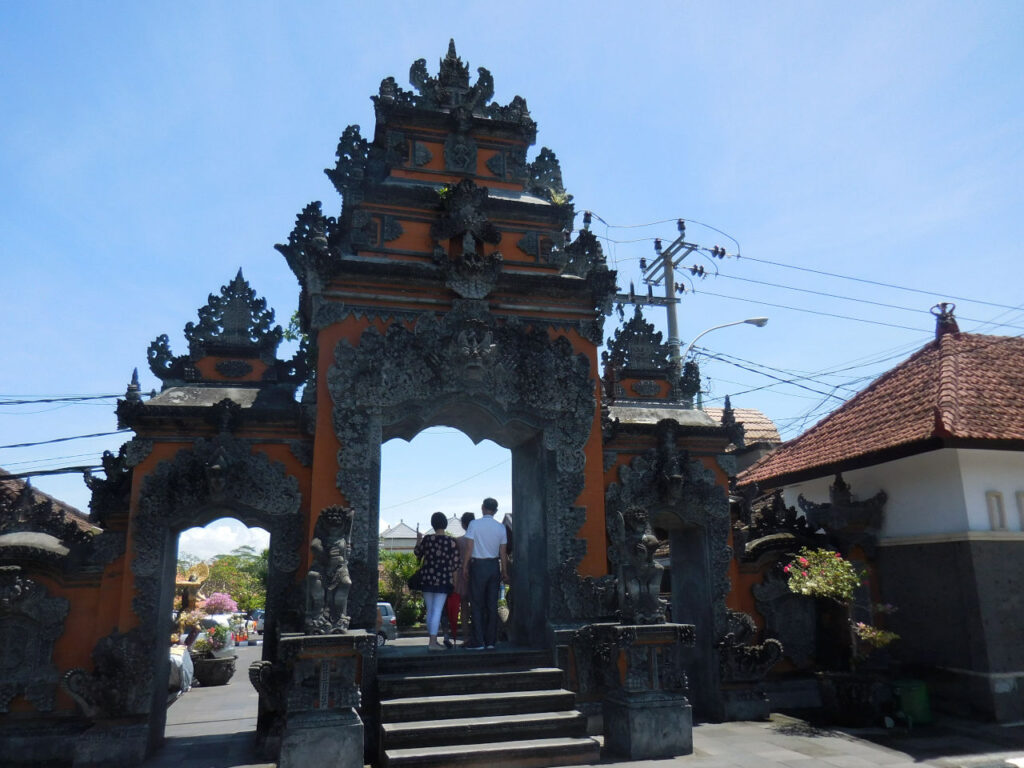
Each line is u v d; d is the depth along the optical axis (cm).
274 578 929
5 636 903
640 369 1245
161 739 954
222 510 956
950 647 1058
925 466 1137
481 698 838
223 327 1062
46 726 891
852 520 1195
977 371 1239
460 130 1149
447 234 1056
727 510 1145
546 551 988
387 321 1005
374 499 930
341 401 950
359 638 751
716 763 788
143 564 905
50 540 938
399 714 807
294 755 709
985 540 1049
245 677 1845
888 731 969
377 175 1137
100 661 861
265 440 977
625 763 786
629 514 920
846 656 1147
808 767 775
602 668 916
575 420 1039
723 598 1105
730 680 1070
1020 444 1034
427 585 1003
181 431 960
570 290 1078
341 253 1024
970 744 895
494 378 1012
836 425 1452
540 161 1195
